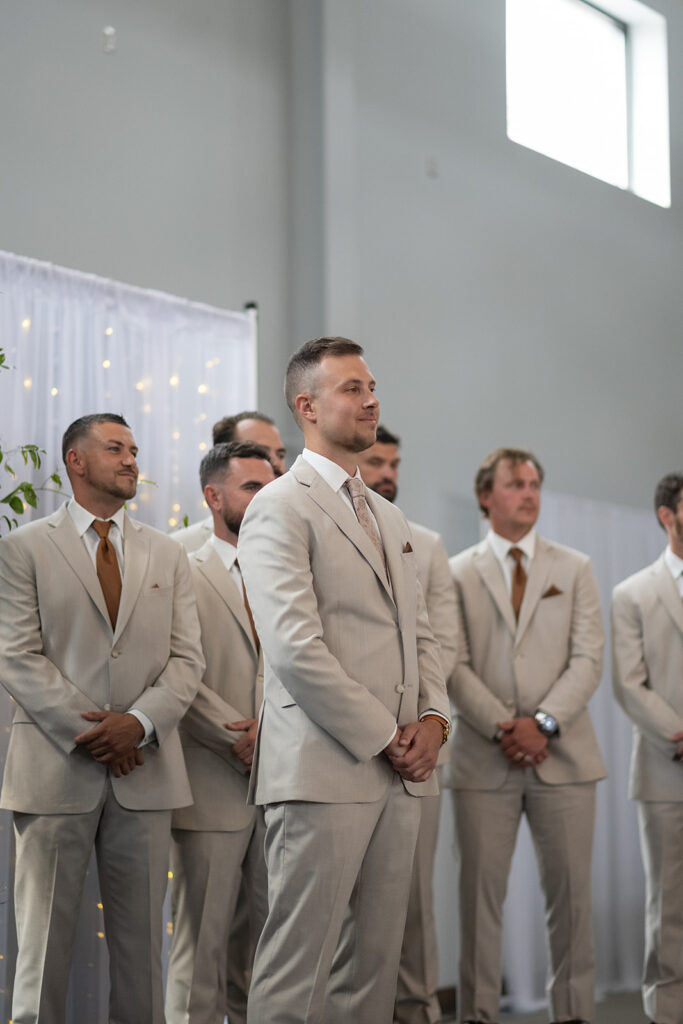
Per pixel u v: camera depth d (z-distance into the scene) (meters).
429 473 5.19
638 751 4.10
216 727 3.19
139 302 4.14
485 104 5.72
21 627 3.01
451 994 4.68
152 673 3.09
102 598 3.07
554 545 4.08
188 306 4.29
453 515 5.27
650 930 4.01
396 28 5.33
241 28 4.85
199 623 3.29
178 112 4.58
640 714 4.02
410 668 2.49
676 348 6.65
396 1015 3.56
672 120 6.74
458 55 5.62
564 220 6.05
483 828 3.83
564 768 3.83
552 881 3.84
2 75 4.07
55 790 2.95
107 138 4.34
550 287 5.92
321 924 2.33
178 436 4.20
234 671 3.31
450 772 3.95
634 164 6.74
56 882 2.94
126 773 2.96
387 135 5.21
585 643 3.90
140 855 3.00
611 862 5.21
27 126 4.11
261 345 4.77
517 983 4.64
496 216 5.69
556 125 6.24
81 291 3.96
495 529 4.07
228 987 3.38
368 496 2.60
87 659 3.03
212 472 3.43
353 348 2.59
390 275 5.14
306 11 4.99
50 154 4.17
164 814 3.05
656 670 4.08
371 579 2.46
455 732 3.96
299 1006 2.31
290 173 4.96
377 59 5.23
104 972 3.60
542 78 6.20
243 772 3.21
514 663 3.88
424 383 5.23
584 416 6.01
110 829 3.01
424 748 2.41
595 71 6.57
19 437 3.72
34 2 4.18
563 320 5.96
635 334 6.38
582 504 5.50
